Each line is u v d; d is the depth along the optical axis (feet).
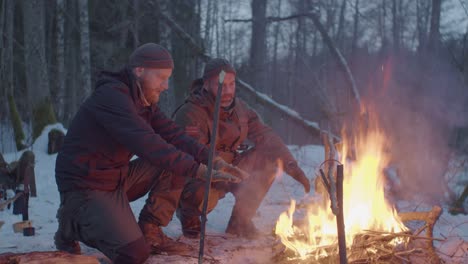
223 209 16.38
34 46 40.65
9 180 21.02
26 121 56.24
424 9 66.18
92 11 59.41
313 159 30.91
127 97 9.46
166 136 10.61
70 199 9.55
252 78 50.85
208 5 81.20
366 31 84.69
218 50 97.55
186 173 9.14
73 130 9.60
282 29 87.51
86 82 49.21
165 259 10.52
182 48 60.75
